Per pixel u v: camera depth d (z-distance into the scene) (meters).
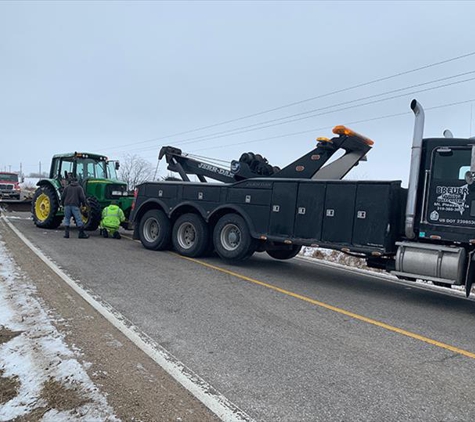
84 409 2.89
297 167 8.89
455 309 6.43
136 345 4.10
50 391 3.10
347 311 5.84
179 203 9.93
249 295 6.39
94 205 13.03
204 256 10.01
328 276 8.60
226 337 4.51
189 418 2.89
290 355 4.11
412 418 3.04
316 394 3.34
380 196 6.82
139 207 10.88
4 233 11.68
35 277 6.53
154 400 3.09
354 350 4.34
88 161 14.65
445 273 6.30
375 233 6.83
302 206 7.76
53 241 10.82
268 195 8.30
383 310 6.05
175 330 4.63
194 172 11.03
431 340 4.80
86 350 3.86
